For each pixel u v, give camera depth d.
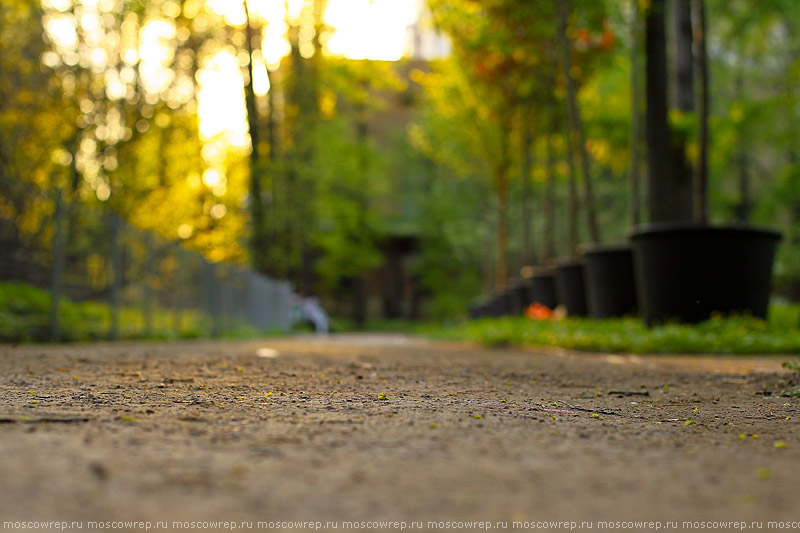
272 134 32.06
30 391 4.30
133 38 20.14
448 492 1.99
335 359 8.27
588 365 7.87
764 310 11.50
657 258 11.44
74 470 2.10
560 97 20.94
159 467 2.19
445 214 54.84
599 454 2.59
